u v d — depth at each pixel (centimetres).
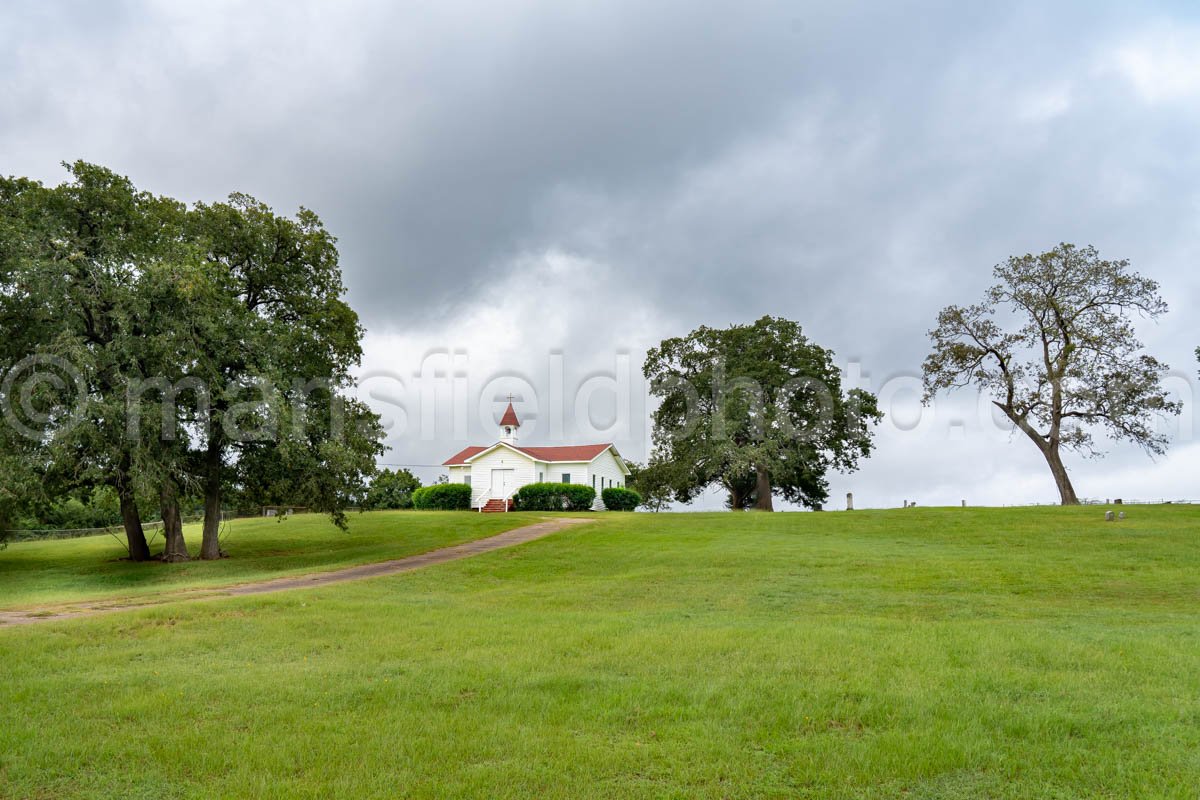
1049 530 2888
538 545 2967
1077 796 629
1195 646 1134
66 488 2739
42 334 2603
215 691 948
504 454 5497
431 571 2391
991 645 1138
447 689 941
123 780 684
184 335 2595
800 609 1645
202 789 659
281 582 2219
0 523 2703
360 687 956
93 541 4081
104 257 2661
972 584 1936
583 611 1627
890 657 1067
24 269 2441
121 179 2753
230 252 3112
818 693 892
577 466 5550
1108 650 1100
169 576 2545
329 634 1341
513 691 927
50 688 973
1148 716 802
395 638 1280
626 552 2680
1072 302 4309
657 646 1157
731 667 1027
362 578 2252
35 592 2272
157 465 2505
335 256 3297
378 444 3281
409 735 780
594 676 989
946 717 811
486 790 644
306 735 781
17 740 776
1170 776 657
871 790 640
